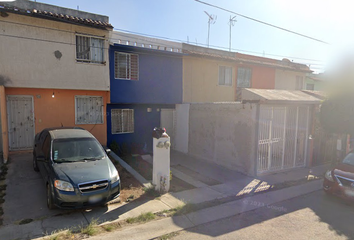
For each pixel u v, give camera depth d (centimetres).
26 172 779
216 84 1455
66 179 529
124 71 1150
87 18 1081
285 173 954
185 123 1273
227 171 959
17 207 562
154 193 684
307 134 1067
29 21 912
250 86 1597
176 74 1296
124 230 484
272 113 932
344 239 474
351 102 895
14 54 896
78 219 520
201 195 700
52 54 960
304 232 498
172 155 1232
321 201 679
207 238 465
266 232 495
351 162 735
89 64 1036
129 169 880
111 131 1201
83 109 1116
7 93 957
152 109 1320
